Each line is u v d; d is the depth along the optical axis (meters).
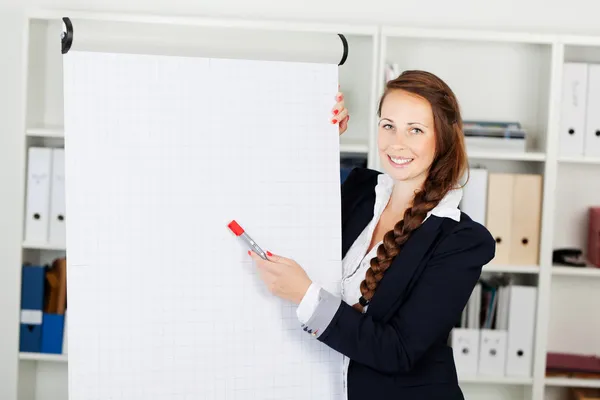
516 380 3.31
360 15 3.47
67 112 1.56
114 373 1.58
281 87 1.68
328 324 1.59
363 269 1.79
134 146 1.59
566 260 3.39
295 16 3.47
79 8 3.45
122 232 1.58
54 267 3.38
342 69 3.41
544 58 3.36
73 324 1.56
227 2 3.46
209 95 1.64
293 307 1.67
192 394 1.62
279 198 1.67
